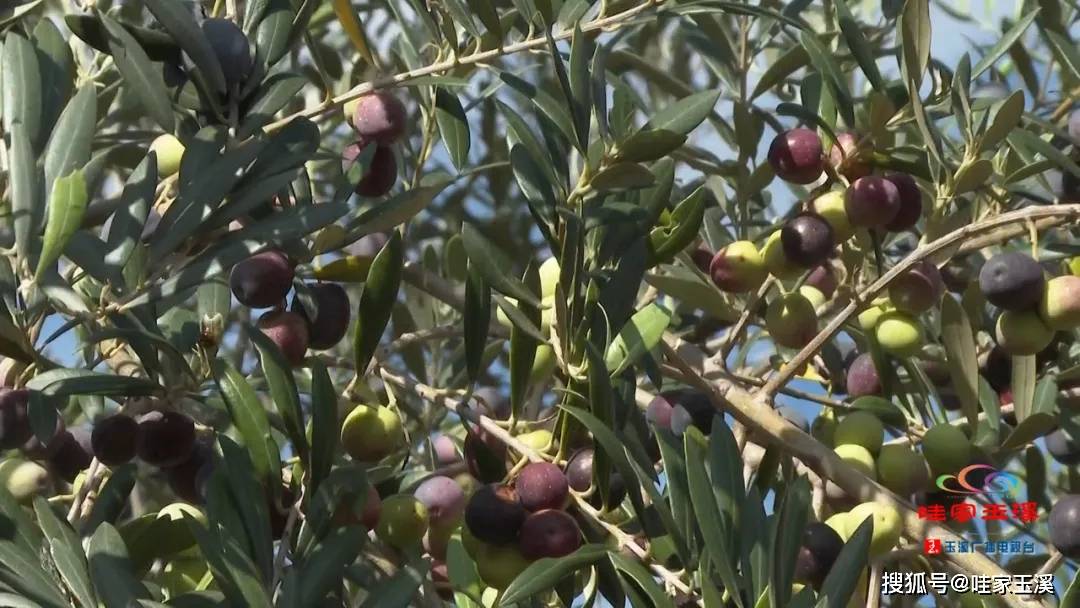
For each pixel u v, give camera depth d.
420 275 1.48
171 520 1.29
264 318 1.33
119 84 1.48
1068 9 1.60
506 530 1.30
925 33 1.40
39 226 1.27
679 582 1.30
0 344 1.27
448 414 1.61
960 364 1.43
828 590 1.29
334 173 1.64
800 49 1.54
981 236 1.49
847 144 1.44
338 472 1.29
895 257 1.58
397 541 1.35
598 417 1.29
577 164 1.58
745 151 1.55
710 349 1.59
